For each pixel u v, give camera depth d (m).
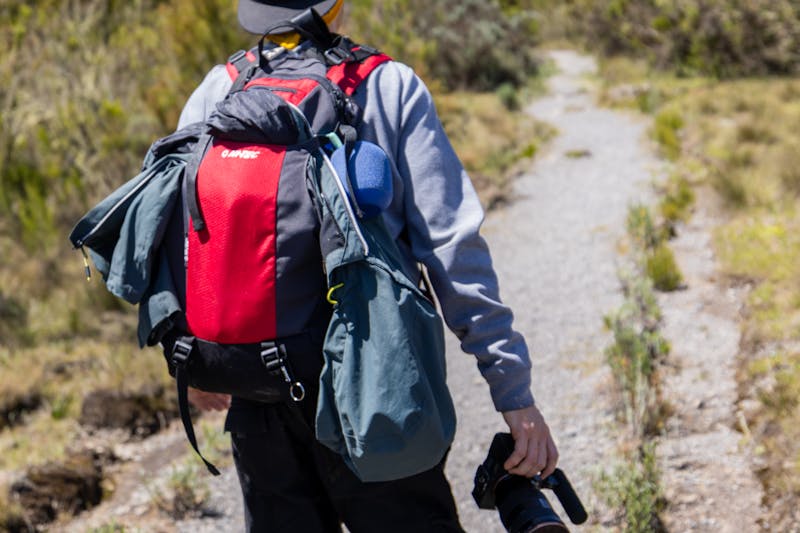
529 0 18.38
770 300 4.12
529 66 12.91
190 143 1.44
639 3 13.45
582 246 5.48
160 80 6.33
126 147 5.93
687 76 12.28
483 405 3.65
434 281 1.37
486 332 1.35
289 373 1.30
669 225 5.52
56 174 5.89
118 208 1.39
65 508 3.15
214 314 1.30
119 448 3.61
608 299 4.59
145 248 1.34
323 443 1.31
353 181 1.28
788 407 3.10
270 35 1.52
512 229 6.04
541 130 8.88
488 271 1.38
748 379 3.45
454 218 1.38
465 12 12.75
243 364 1.31
